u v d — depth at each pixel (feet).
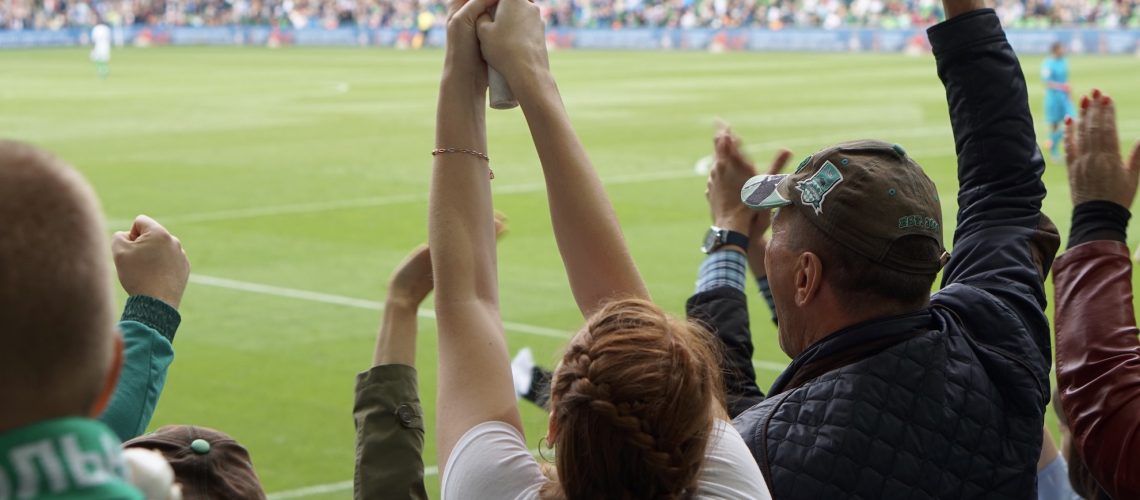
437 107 7.90
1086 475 11.19
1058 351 9.59
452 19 7.92
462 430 6.84
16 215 4.04
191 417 27.89
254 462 25.23
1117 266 9.68
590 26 211.61
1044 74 72.54
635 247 47.03
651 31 197.16
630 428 6.06
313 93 119.55
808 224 8.69
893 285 8.54
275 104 108.47
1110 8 168.96
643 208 55.57
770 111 95.61
